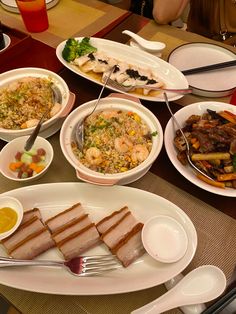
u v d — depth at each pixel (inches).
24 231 15.4
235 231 16.4
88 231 15.3
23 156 18.5
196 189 18.1
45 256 15.1
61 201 17.0
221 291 13.2
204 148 18.2
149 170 18.9
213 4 34.3
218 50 26.8
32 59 26.2
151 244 14.7
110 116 19.5
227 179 17.1
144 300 14.1
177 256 14.2
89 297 14.2
